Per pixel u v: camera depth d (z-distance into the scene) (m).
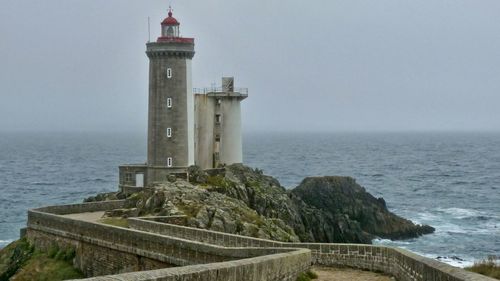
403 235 85.75
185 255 32.50
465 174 171.50
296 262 25.39
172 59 67.19
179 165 67.50
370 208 90.56
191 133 68.81
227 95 76.88
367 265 27.89
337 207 90.56
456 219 98.31
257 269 20.80
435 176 166.62
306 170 187.12
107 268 40.28
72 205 53.56
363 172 179.25
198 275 16.75
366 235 81.19
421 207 111.06
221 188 60.41
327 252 28.88
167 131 67.38
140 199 54.12
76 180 160.88
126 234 38.19
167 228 38.41
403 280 24.38
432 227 89.75
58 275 42.94
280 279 23.38
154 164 67.88
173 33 69.50
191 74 68.75
